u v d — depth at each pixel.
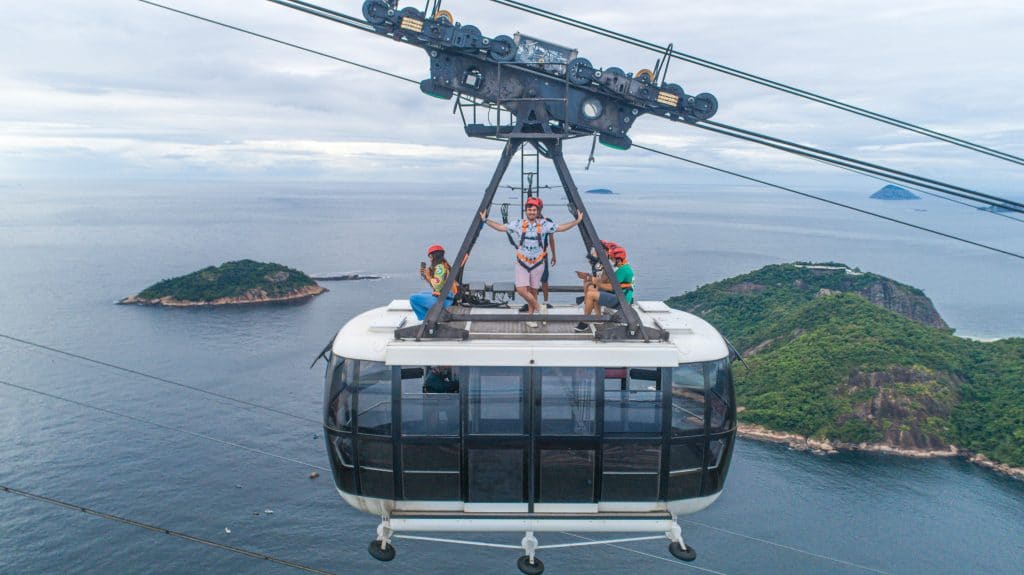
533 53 11.87
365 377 10.63
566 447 10.50
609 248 12.38
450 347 10.25
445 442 10.52
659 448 10.55
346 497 11.15
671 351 10.27
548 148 12.07
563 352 10.23
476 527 10.72
